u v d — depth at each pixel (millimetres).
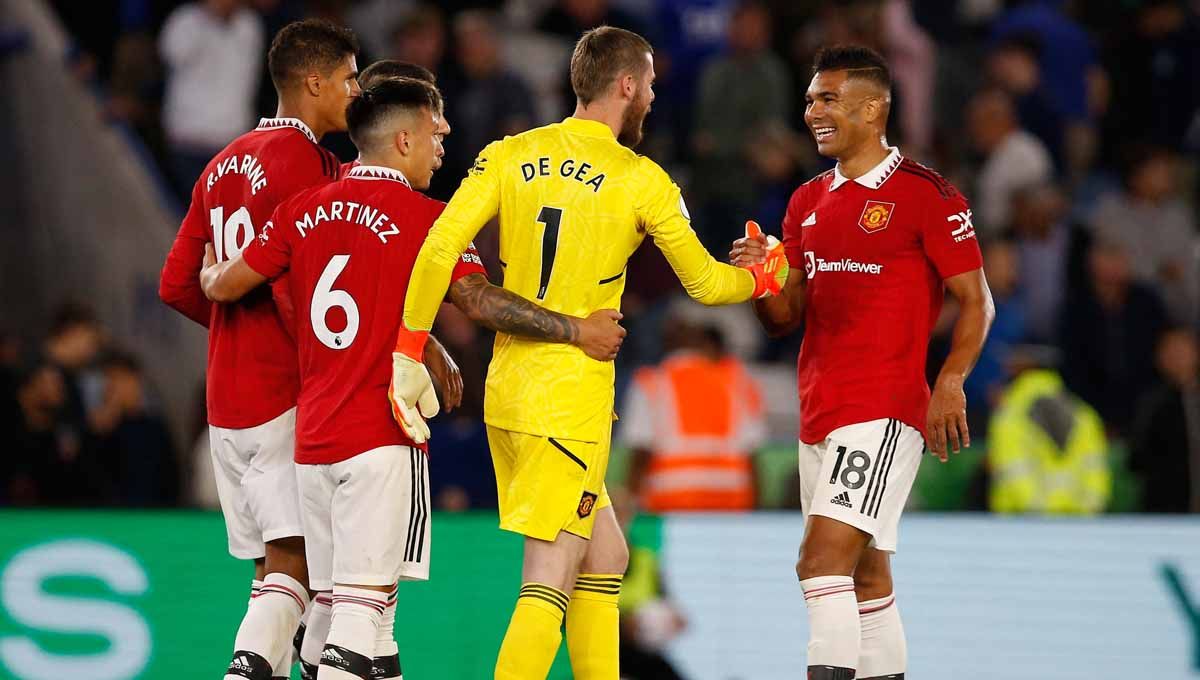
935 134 46969
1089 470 35656
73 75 44094
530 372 18875
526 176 18859
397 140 19047
